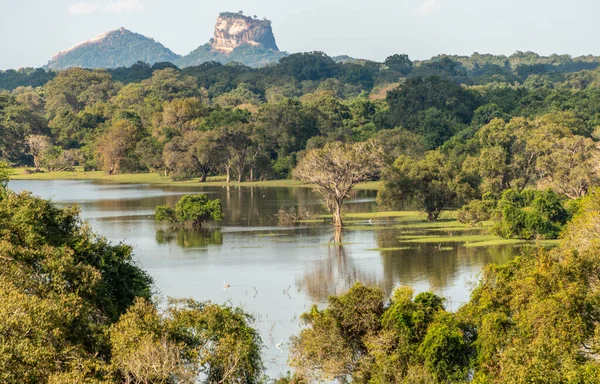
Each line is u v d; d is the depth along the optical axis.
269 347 52.47
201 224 110.50
